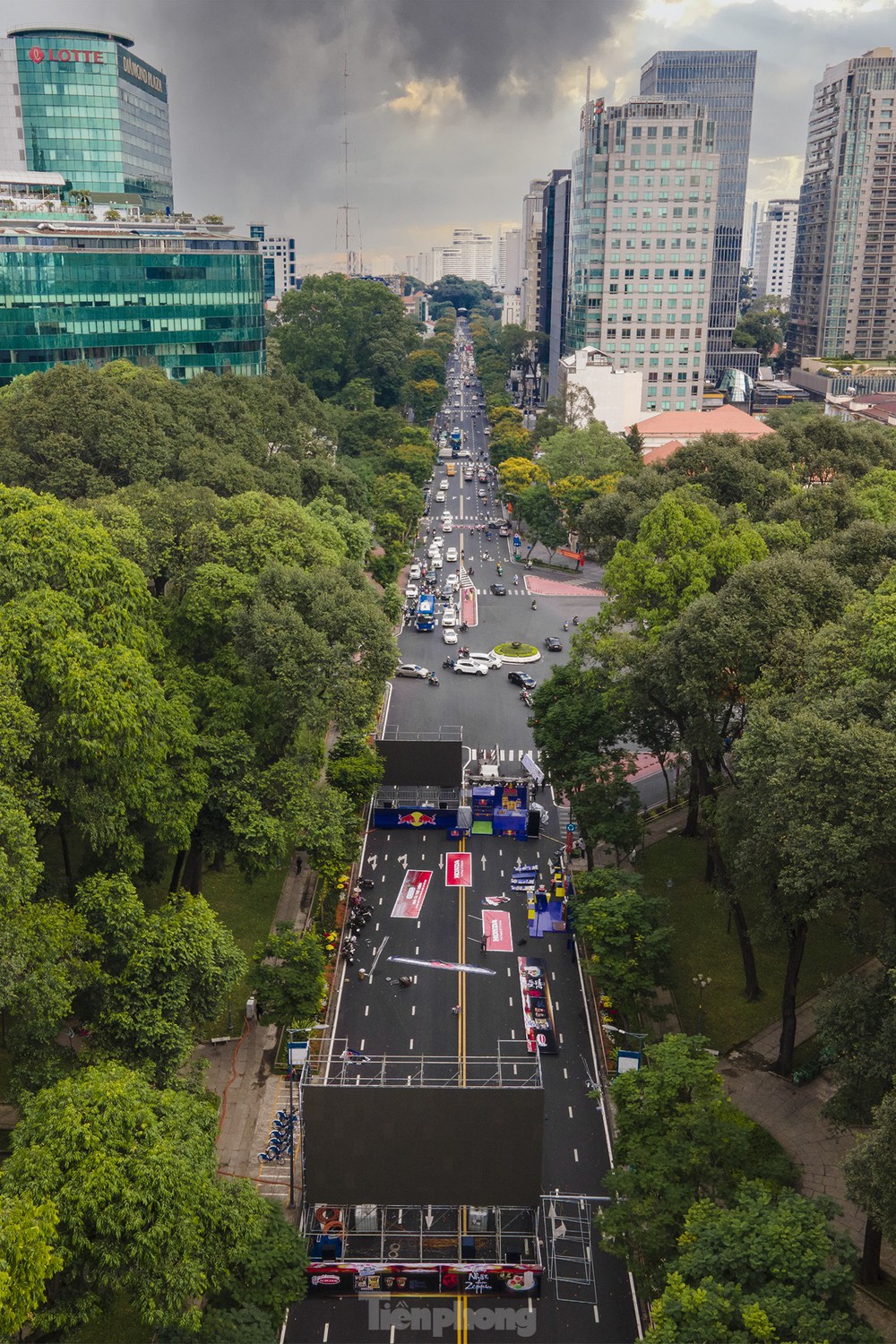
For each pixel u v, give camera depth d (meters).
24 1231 54.41
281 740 112.81
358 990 105.75
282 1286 67.38
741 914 100.94
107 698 85.00
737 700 104.69
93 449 158.12
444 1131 75.88
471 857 131.25
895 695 79.44
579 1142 88.06
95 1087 65.69
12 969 69.81
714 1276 60.06
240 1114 90.44
